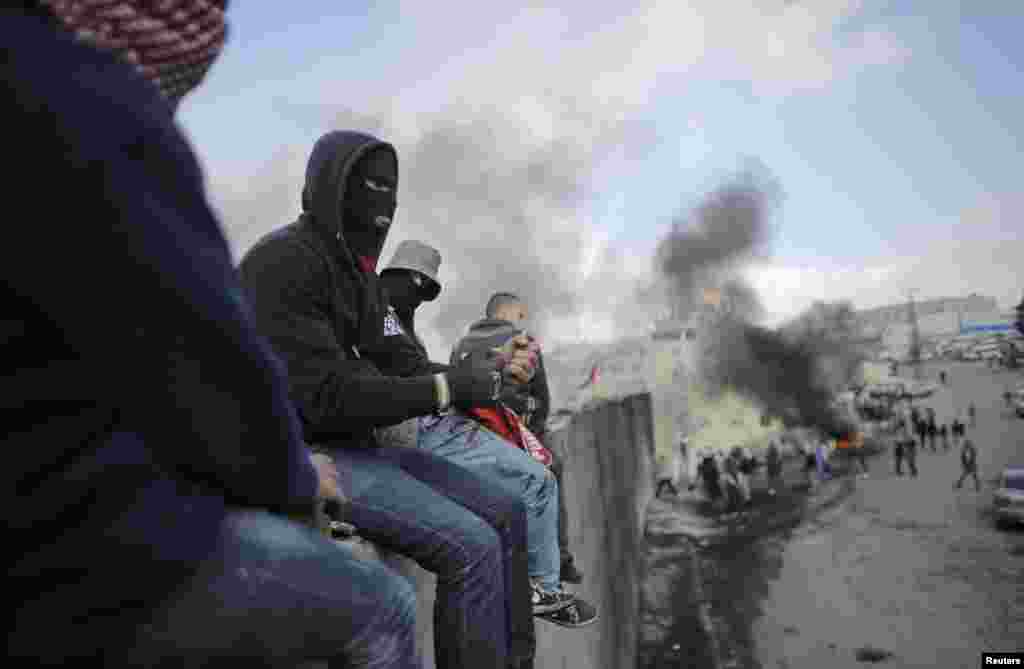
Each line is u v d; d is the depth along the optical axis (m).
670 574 16.30
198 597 0.82
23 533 0.69
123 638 0.77
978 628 13.03
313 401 1.46
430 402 1.58
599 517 7.92
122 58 0.74
